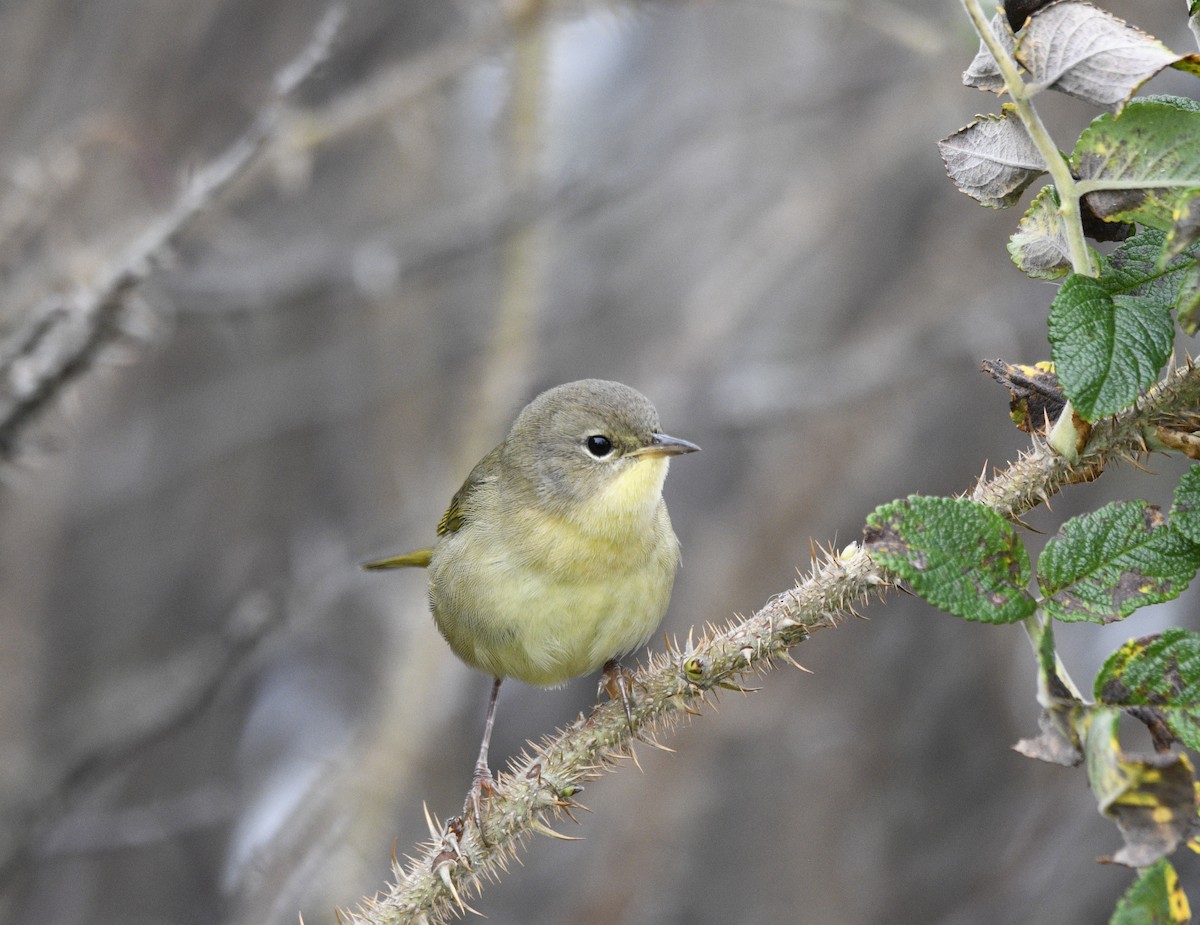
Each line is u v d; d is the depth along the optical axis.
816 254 15.74
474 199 14.21
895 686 14.88
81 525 15.36
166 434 16.12
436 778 13.44
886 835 14.28
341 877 9.39
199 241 12.12
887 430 14.24
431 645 10.11
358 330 16.27
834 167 14.59
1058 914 12.52
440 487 11.27
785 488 13.82
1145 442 4.17
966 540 3.95
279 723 15.80
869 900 13.87
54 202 10.55
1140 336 3.89
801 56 15.66
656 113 16.03
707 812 13.89
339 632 15.31
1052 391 4.45
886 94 15.39
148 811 12.38
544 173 11.07
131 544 16.03
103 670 15.37
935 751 14.73
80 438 13.61
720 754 14.15
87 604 15.65
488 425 10.75
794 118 15.16
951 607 3.90
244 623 10.37
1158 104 3.88
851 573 4.96
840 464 13.72
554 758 5.35
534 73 10.30
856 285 15.67
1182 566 3.99
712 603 13.44
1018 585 3.95
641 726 5.28
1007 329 13.77
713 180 16.84
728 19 16.19
